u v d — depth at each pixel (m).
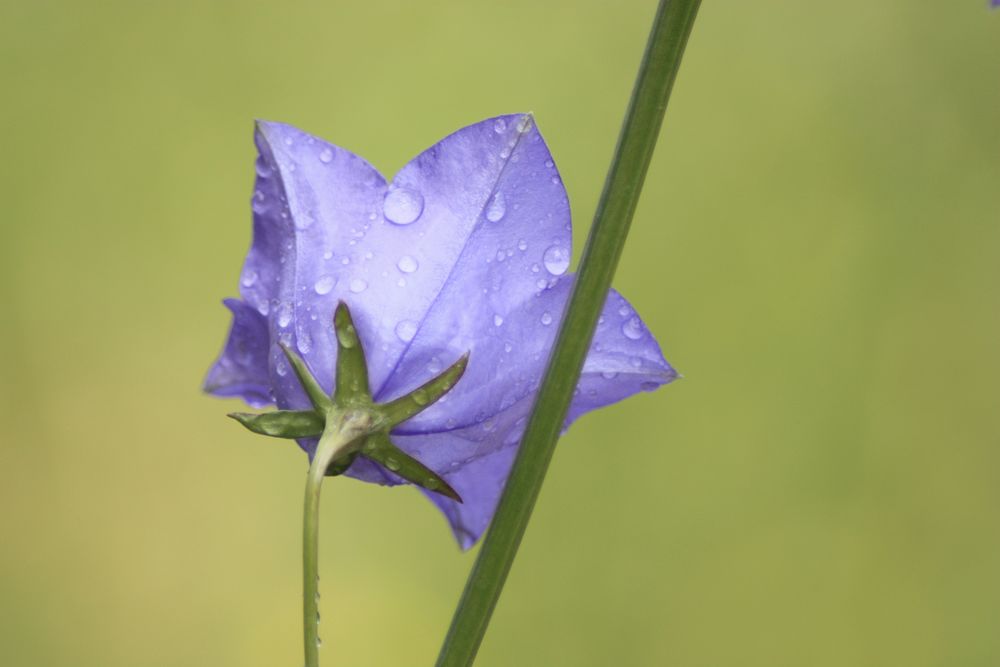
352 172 0.33
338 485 0.62
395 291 0.32
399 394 0.32
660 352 0.33
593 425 0.61
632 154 0.31
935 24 0.64
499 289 0.32
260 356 0.33
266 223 0.33
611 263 0.31
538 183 0.32
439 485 0.32
